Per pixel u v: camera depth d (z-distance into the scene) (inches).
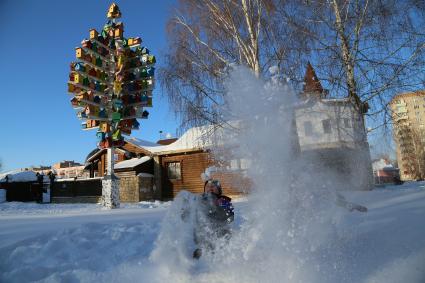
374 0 507.5
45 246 198.1
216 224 168.1
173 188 872.9
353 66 506.3
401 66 489.4
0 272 166.9
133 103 583.2
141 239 215.9
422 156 1946.4
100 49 572.7
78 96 554.6
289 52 505.4
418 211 229.6
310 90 465.1
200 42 579.2
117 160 1017.5
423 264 119.6
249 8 543.8
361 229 175.8
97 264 171.9
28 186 1111.6
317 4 522.3
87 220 336.8
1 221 353.1
